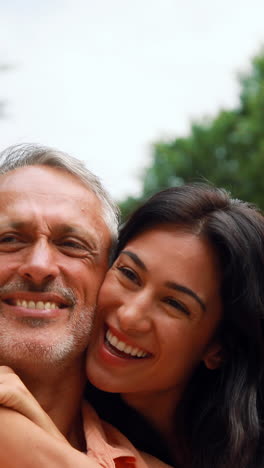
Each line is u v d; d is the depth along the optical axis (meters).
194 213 0.91
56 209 0.89
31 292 0.87
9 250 0.88
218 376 0.96
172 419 0.98
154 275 0.88
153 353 0.89
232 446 0.92
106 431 0.93
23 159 0.93
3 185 0.91
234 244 0.90
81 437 0.93
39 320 0.87
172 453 1.00
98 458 0.85
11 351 0.86
